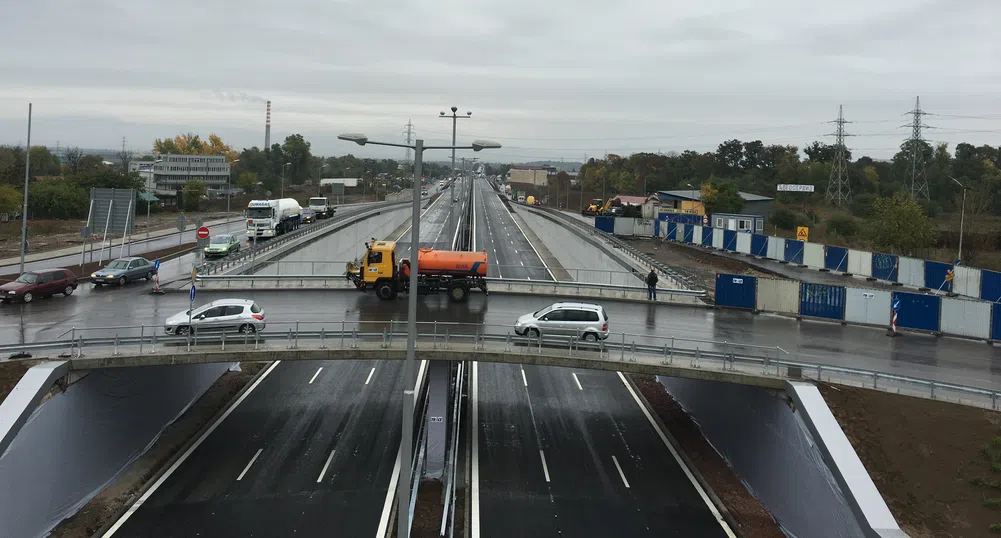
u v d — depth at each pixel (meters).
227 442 30.42
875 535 20.14
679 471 29.38
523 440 31.56
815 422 23.62
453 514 25.31
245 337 27.59
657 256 73.00
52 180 111.75
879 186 126.81
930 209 99.00
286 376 38.41
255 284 44.31
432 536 23.94
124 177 115.50
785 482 25.33
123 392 28.02
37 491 23.09
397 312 36.56
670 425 34.22
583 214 127.75
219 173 178.12
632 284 51.56
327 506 25.53
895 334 35.91
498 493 26.91
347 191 193.75
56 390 24.48
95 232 56.62
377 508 25.53
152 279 48.22
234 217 109.44
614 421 34.22
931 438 23.67
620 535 24.25
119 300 40.34
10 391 23.73
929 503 21.92
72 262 56.47
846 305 38.69
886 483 22.56
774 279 40.56
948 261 71.00
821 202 121.44
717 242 77.69
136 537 23.19
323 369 39.53
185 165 175.62
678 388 37.44
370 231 90.81
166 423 31.58
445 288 40.41
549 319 31.53
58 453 24.19
